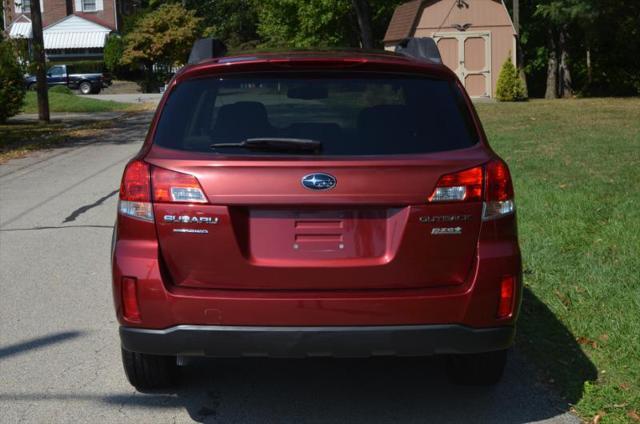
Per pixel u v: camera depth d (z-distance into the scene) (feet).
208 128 12.85
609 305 18.24
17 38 77.00
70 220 30.53
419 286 12.40
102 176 42.45
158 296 12.24
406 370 15.89
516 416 13.66
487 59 103.14
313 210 12.28
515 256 12.60
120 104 113.70
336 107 12.98
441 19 102.27
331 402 14.38
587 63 110.63
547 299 18.83
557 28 109.50
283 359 16.46
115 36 192.95
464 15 102.27
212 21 213.05
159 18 172.14
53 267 23.57
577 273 20.59
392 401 14.42
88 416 13.75
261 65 13.23
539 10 98.32
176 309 12.22
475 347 12.50
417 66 13.39
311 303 12.10
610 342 16.14
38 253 25.27
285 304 12.10
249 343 12.24
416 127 12.89
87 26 203.51
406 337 12.26
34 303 20.11
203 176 12.19
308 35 128.16
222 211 12.15
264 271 12.25
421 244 12.28
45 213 32.04
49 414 13.84
